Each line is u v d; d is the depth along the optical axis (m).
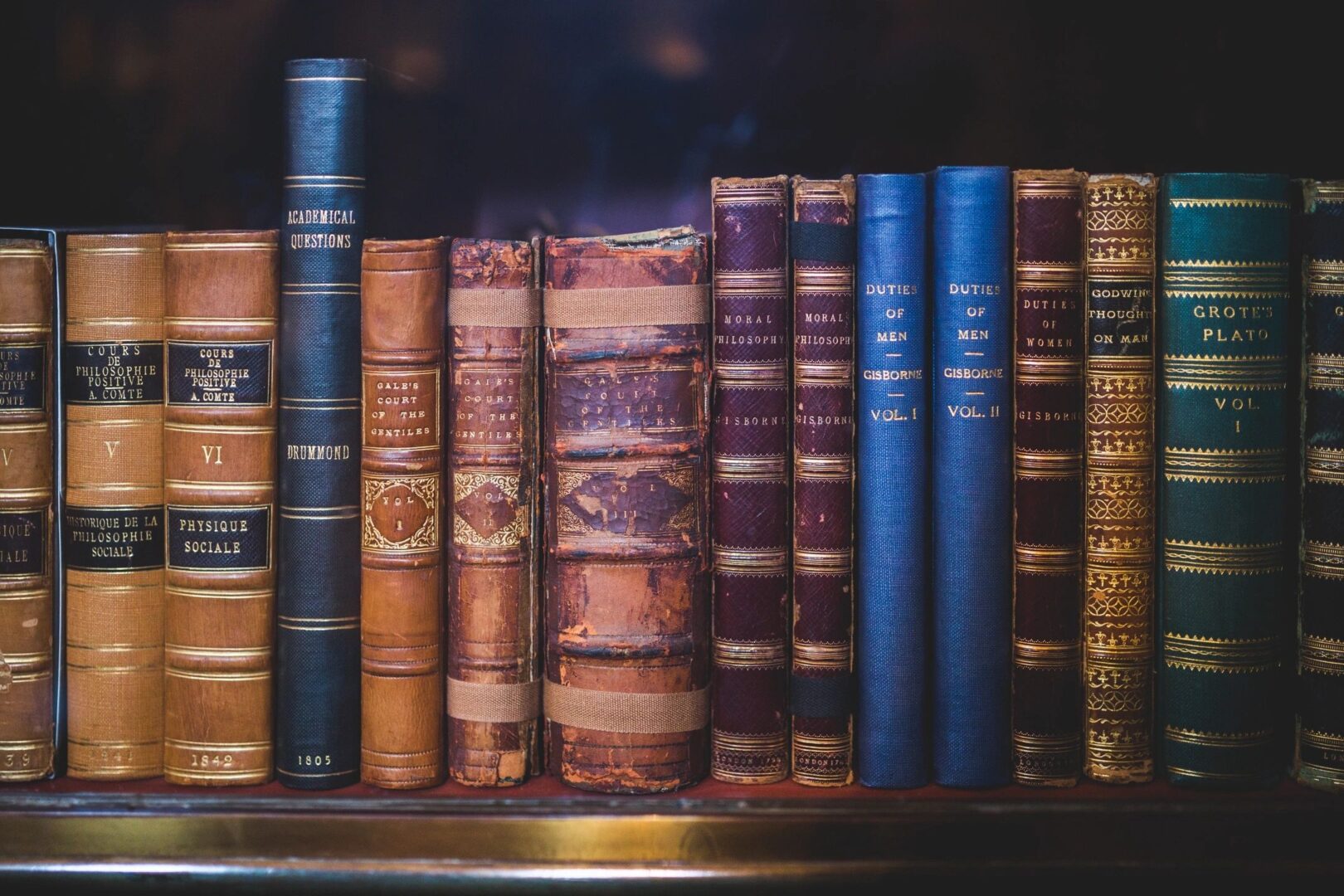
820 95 1.17
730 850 0.91
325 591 0.95
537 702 0.97
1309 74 1.16
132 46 1.16
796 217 0.95
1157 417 0.96
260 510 0.96
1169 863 0.91
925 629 0.96
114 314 0.96
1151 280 0.95
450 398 0.96
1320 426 0.94
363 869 0.91
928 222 0.95
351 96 0.95
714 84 1.18
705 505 0.96
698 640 0.96
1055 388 0.95
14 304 0.95
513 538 0.95
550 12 1.17
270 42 1.17
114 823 0.91
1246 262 0.93
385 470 0.94
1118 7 1.16
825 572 0.95
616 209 1.18
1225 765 0.94
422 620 0.95
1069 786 0.96
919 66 1.17
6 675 0.96
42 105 1.15
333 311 0.95
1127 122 1.17
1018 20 1.17
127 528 0.96
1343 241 0.94
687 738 0.95
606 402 0.94
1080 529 0.96
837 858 0.91
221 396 0.95
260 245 0.95
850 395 0.95
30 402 0.96
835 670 0.96
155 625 0.97
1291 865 0.91
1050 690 0.95
